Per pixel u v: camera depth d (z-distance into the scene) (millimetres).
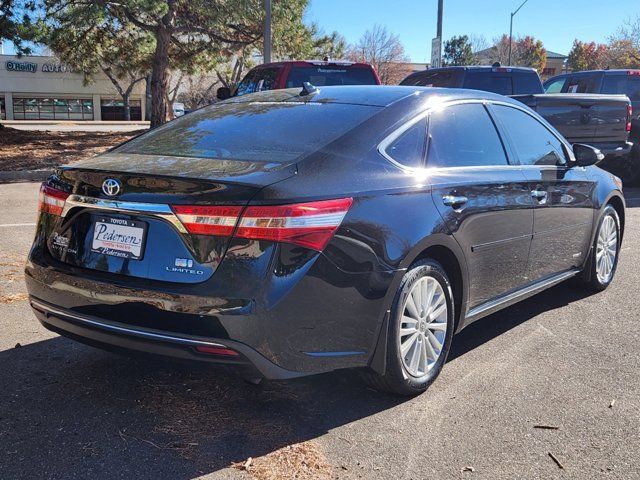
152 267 2992
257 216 2834
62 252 3314
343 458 2932
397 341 3369
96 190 3154
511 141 4508
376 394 3592
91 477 2748
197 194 2904
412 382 3514
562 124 9812
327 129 3512
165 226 2984
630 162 12336
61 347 4145
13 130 21094
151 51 22078
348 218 3086
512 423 3281
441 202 3609
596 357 4172
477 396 3590
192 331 2865
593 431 3209
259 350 2869
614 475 2830
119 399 3467
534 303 5383
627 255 7027
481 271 4004
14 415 3260
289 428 3203
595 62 67375
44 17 18734
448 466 2883
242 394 3562
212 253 2875
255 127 3688
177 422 3238
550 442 3100
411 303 3469
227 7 17781
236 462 2885
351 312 3119
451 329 3785
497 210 4039
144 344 2967
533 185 4457
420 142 3736
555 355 4207
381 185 3312
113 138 19281
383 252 3213
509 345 4395
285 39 21375
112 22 20375
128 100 59656
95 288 3076
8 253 6375
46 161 13820
